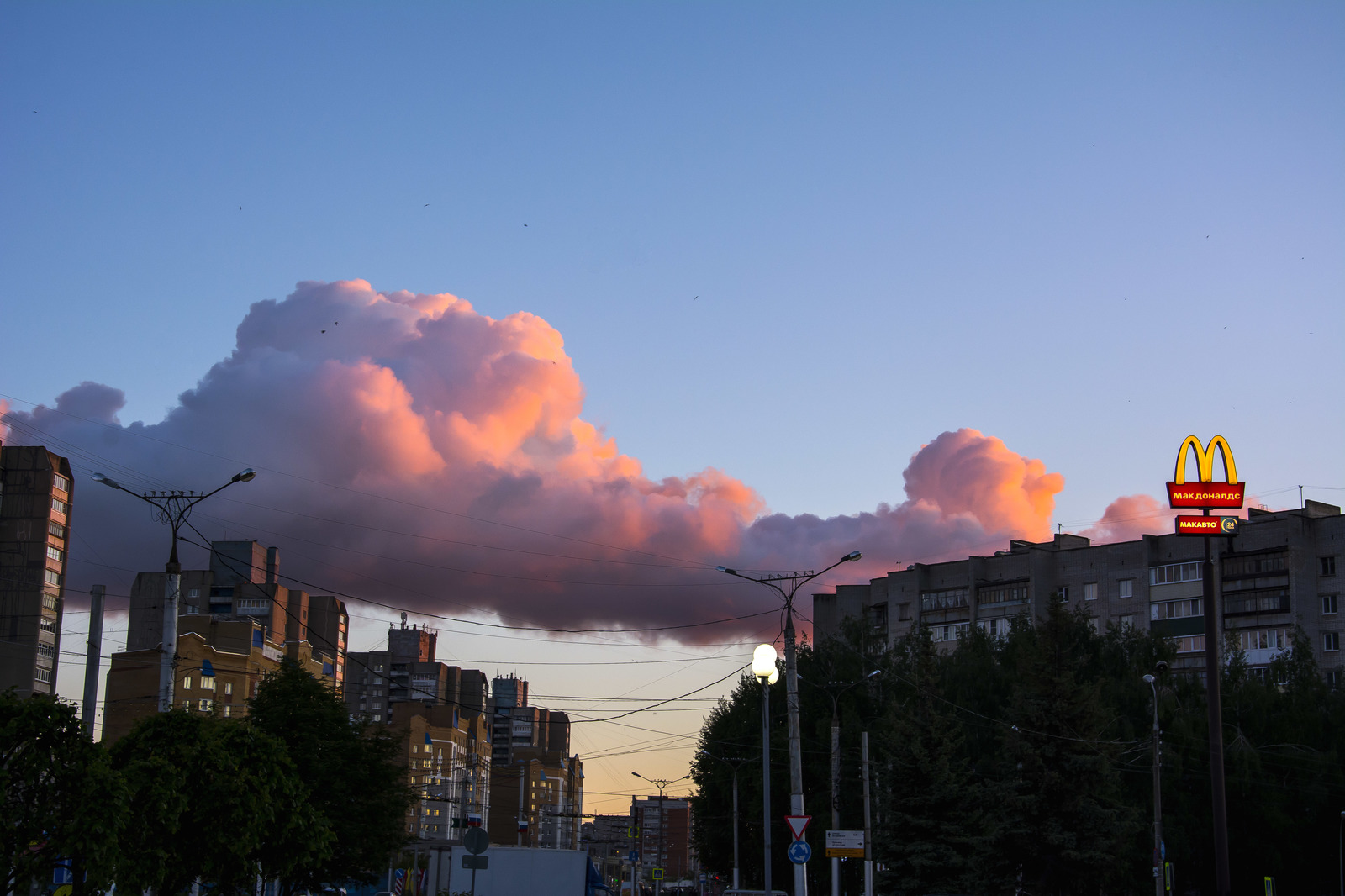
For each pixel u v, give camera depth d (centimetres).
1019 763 5528
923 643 7312
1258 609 9400
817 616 12225
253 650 11356
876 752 6725
